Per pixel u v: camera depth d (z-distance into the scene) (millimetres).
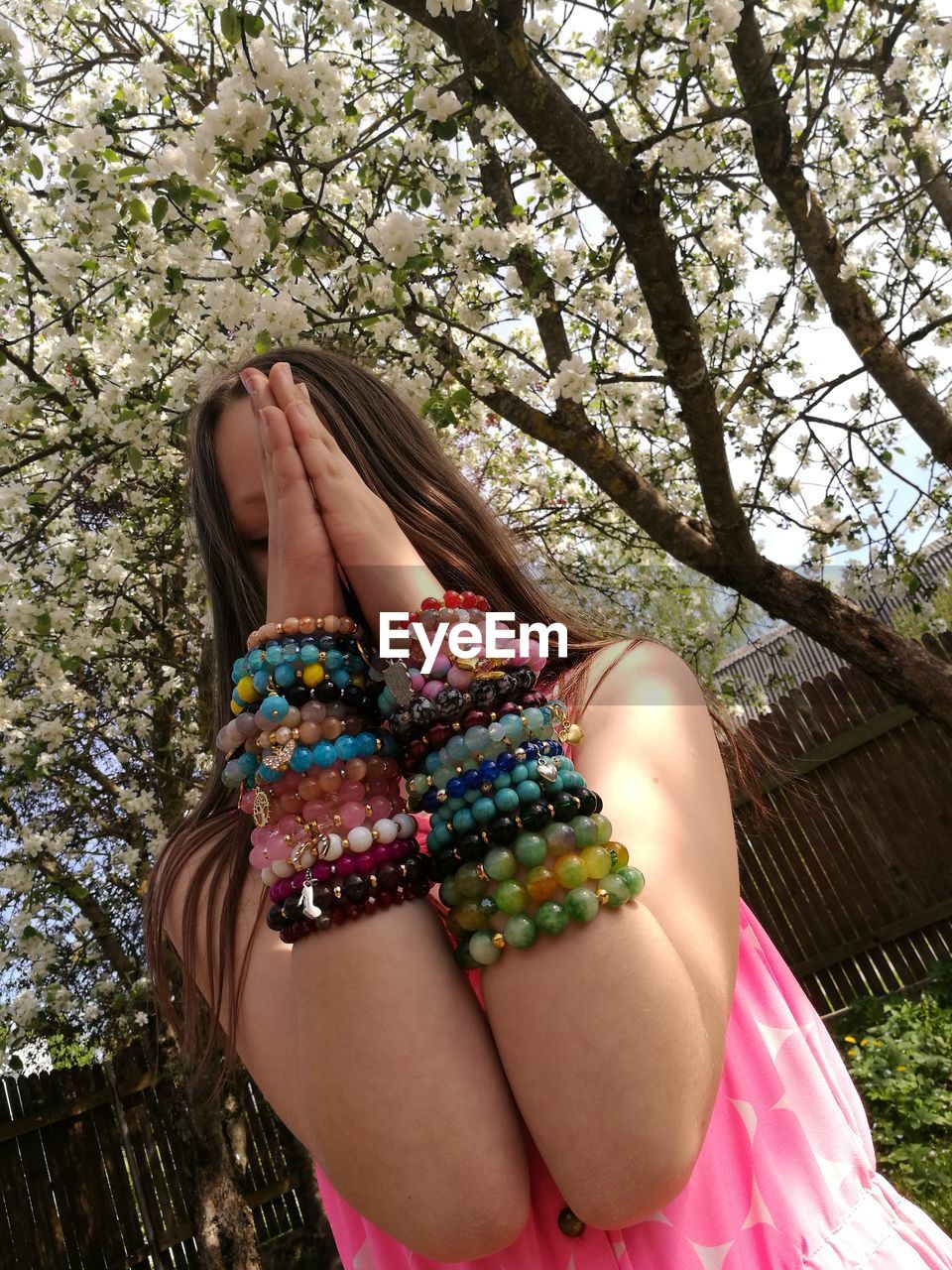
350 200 2996
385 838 604
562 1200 625
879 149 4098
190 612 4434
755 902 5754
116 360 3279
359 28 2887
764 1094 707
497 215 3750
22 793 4551
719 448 3256
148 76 2760
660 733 710
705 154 3176
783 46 3109
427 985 571
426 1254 543
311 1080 563
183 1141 4684
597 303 3451
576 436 3422
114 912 5539
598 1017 531
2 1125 4812
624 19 2707
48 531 3678
